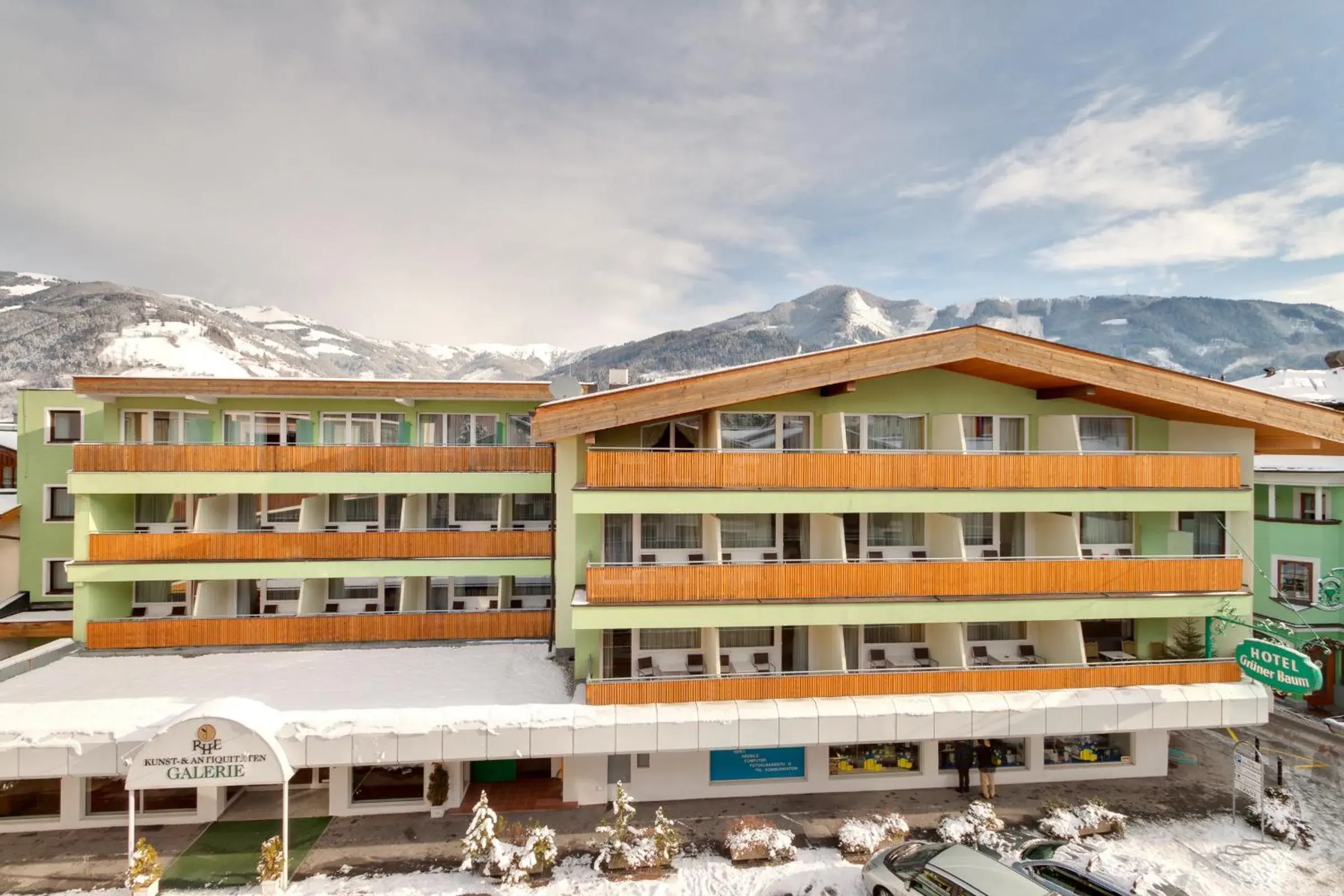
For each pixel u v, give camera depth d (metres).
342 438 19.09
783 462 14.11
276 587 18.86
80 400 20.44
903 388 15.98
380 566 17.58
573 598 14.87
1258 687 14.81
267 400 18.55
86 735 12.46
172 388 17.25
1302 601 20.33
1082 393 15.07
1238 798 14.81
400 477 17.72
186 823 13.80
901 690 14.08
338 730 12.76
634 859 12.20
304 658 16.48
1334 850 12.88
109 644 16.75
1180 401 14.83
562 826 13.73
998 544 16.55
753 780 14.95
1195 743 17.69
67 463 20.45
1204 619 16.42
